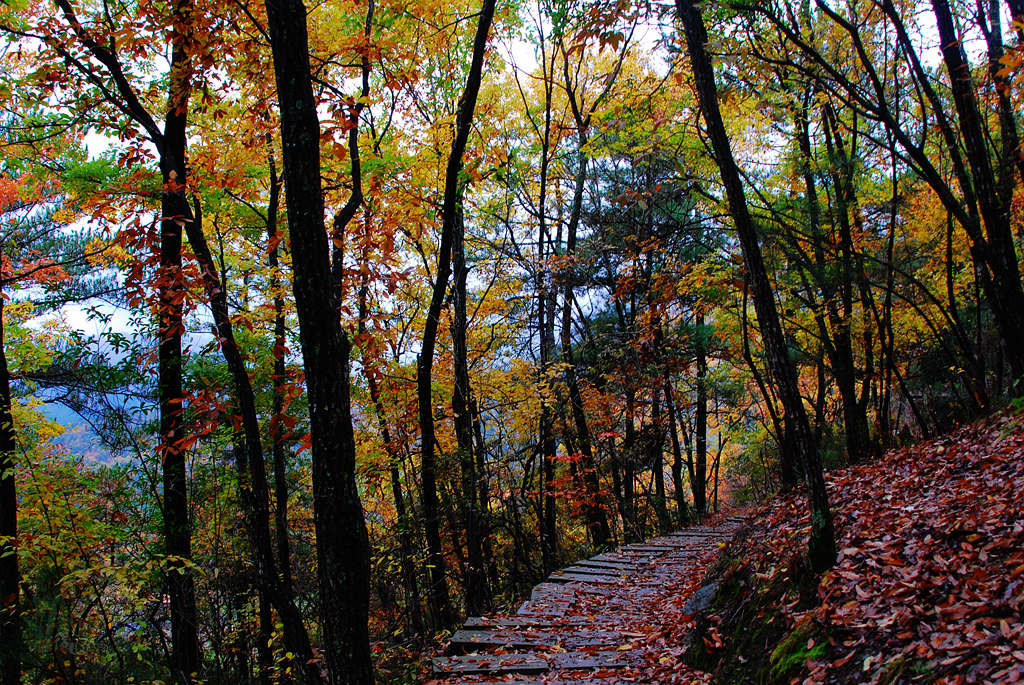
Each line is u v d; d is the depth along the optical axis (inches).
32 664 299.3
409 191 352.8
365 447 458.0
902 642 149.1
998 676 119.6
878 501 254.8
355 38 284.0
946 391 530.0
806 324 611.2
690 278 538.6
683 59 317.1
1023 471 206.4
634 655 232.2
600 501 591.8
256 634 410.6
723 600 245.8
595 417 602.5
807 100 461.7
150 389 339.0
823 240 446.6
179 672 304.0
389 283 281.3
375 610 505.4
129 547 330.6
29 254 500.1
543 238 644.1
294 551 510.9
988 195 307.4
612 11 249.4
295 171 158.9
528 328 591.2
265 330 353.4
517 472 547.2
